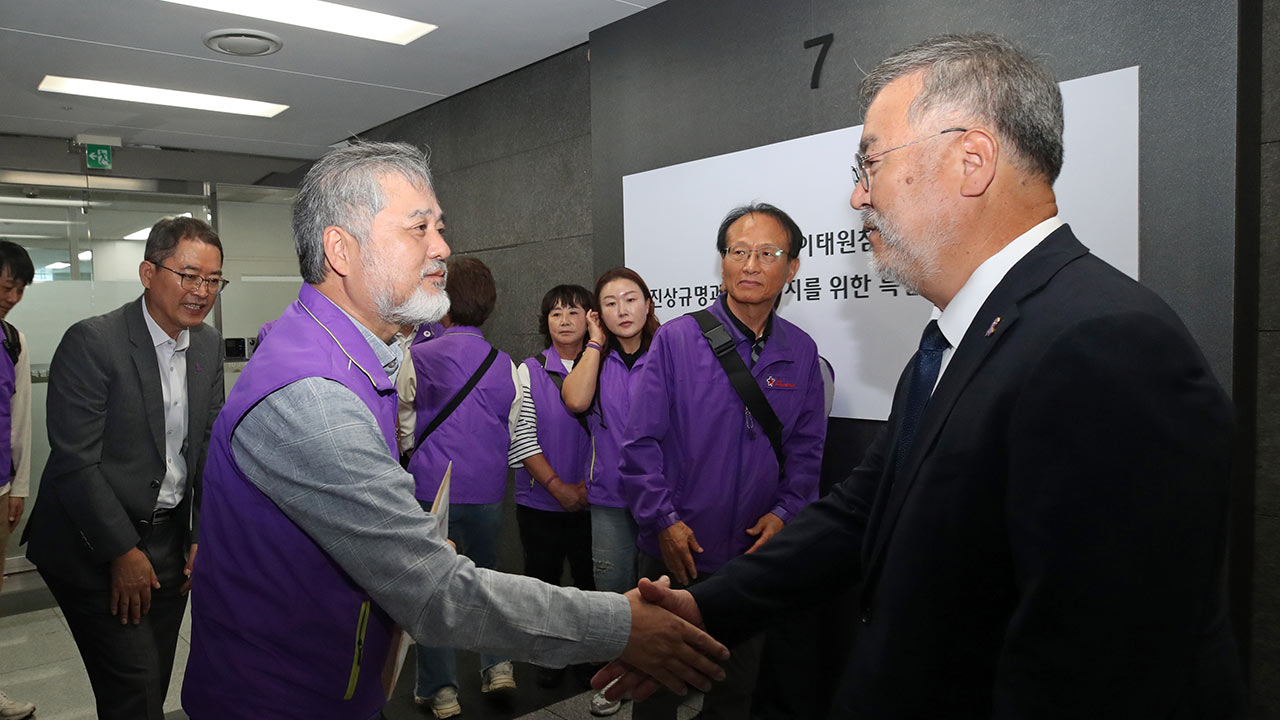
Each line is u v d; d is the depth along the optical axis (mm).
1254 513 1916
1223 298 1763
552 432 3006
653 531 2137
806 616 2211
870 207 1073
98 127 4832
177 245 2064
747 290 2096
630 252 3191
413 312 1213
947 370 913
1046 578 737
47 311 4500
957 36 1005
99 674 2049
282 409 1028
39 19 3113
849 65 2439
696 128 2916
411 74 3990
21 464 3088
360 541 1024
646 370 2188
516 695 2904
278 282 5738
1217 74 1758
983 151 938
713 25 2836
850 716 942
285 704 1107
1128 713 714
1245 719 830
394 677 1275
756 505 2109
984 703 856
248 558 1096
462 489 2682
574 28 3340
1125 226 1912
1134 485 706
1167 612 702
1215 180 1767
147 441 2102
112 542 1951
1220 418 721
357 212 1158
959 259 973
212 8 3086
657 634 1240
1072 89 1989
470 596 1067
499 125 4117
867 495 1347
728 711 1907
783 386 2141
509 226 4109
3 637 3604
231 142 5312
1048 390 757
